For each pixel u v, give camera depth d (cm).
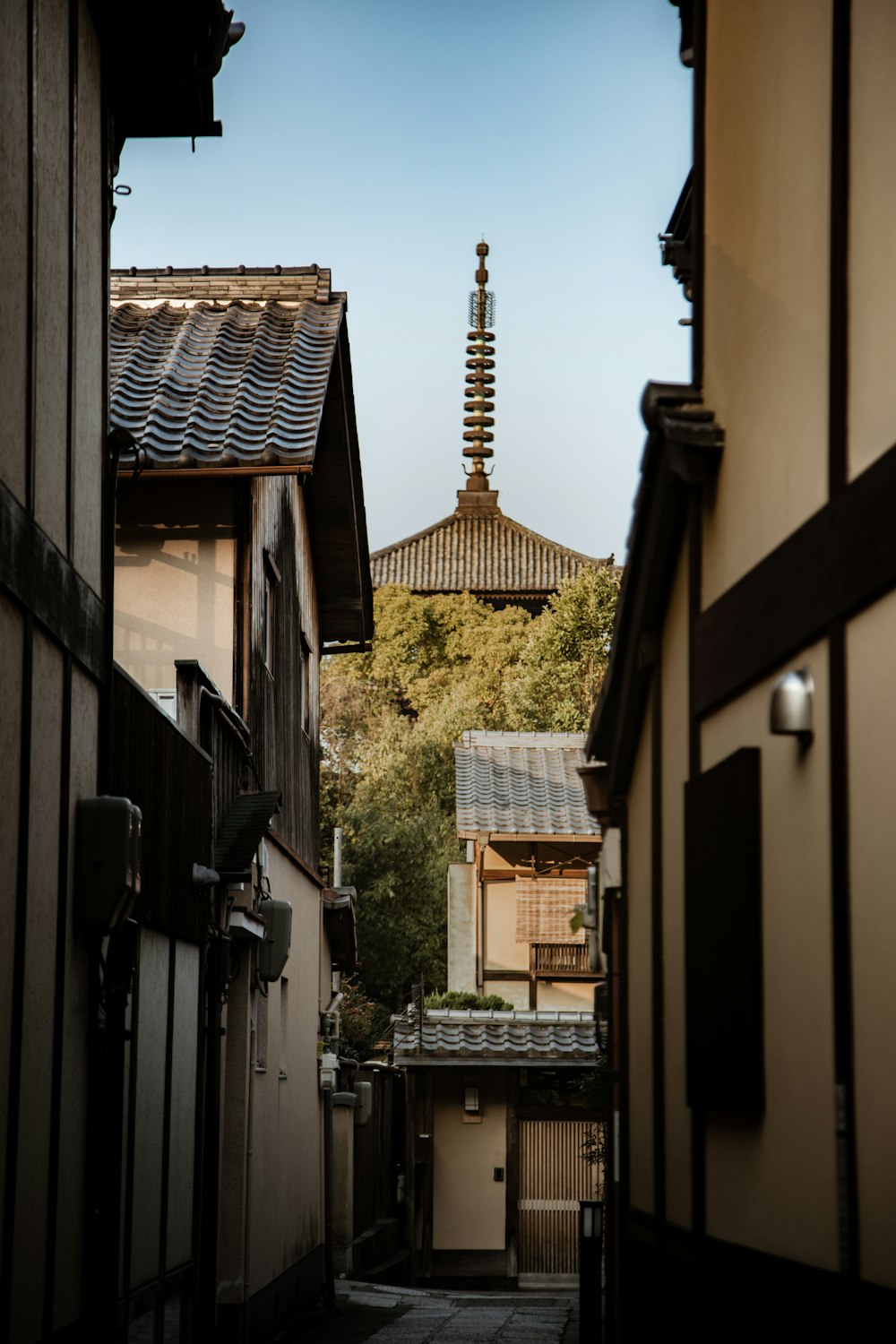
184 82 826
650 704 807
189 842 970
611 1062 929
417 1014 2166
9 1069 604
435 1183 2114
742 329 651
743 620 619
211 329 1406
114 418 1229
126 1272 803
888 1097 451
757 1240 581
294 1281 1455
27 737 630
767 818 579
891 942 452
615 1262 931
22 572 627
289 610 1524
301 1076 1547
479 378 6178
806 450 552
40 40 670
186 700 1011
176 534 1241
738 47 678
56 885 684
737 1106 600
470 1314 1578
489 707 4297
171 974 927
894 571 452
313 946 1678
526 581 5547
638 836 848
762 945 579
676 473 705
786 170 593
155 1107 882
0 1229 589
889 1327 445
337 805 3959
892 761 452
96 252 791
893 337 467
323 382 1309
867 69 499
